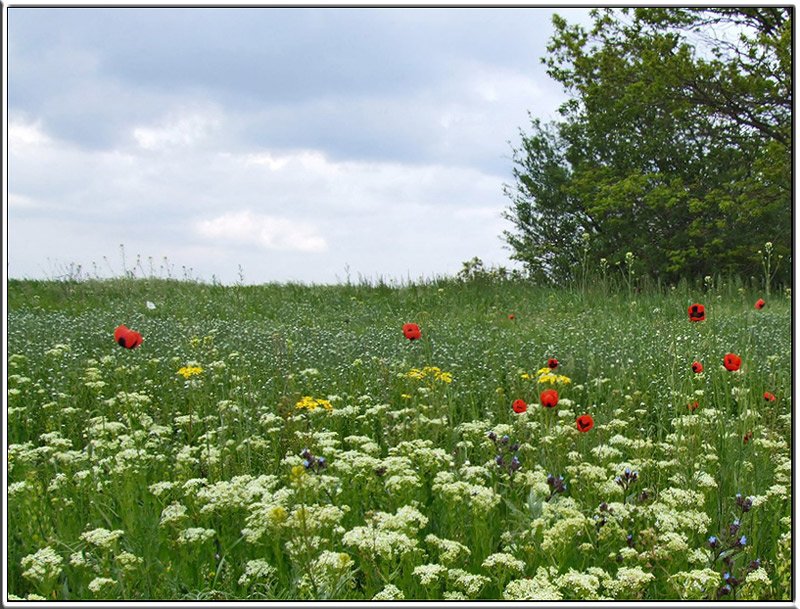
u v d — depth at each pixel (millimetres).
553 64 22328
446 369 7945
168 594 3143
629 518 3580
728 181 21031
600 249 21328
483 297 16422
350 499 3875
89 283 16453
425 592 3090
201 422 5922
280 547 3412
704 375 6699
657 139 21734
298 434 4926
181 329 10242
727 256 20453
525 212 23297
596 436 5109
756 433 4906
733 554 3307
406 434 5355
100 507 3857
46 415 6098
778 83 18641
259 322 12227
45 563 3041
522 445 4594
